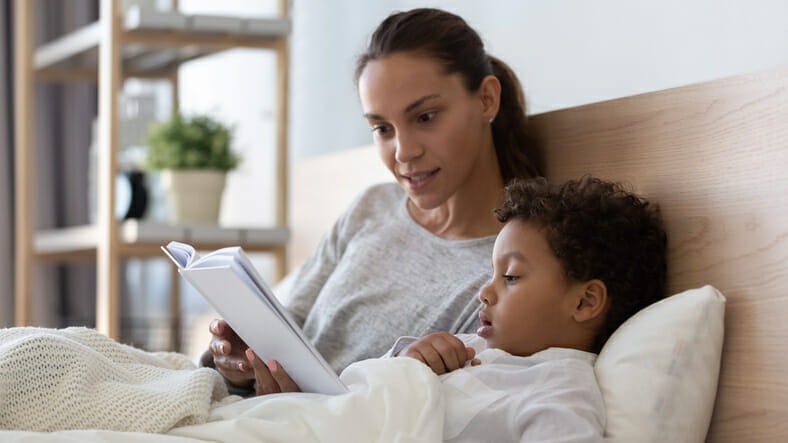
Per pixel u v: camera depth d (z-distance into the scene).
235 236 2.41
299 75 2.92
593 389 0.99
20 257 2.90
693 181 1.13
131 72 2.93
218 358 1.29
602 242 1.09
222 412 1.06
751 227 1.04
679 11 1.54
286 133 2.56
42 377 1.00
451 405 1.01
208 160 2.45
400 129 1.25
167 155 2.44
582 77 1.77
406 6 2.32
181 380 1.08
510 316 1.10
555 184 1.17
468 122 1.28
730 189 1.07
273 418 1.00
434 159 1.26
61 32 3.32
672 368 1.01
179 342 3.00
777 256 1.00
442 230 1.39
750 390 1.02
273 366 1.12
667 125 1.17
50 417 0.99
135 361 1.20
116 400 1.01
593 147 1.31
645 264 1.12
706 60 1.49
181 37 2.46
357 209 1.54
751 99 1.05
